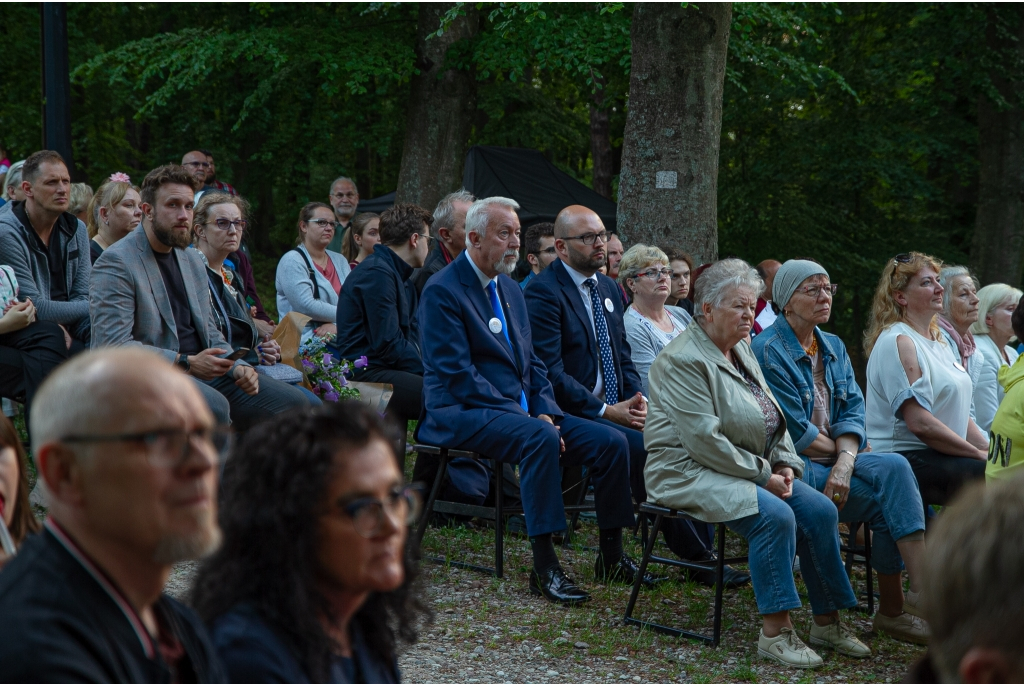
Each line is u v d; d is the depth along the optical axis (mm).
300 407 1758
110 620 1361
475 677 3562
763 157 16594
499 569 4820
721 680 3750
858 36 16406
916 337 5074
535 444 4535
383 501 1696
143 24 19562
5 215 5047
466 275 4969
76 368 1355
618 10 10820
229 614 1684
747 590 5023
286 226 21016
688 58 8211
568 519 5812
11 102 17797
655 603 4648
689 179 8281
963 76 15141
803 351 4605
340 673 1777
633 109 8445
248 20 15336
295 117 17016
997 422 4230
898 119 16516
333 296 7230
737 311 4230
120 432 1322
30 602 1314
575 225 5473
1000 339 6145
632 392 5695
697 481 4137
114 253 4570
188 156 8680
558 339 5371
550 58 12250
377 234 7664
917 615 4441
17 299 4855
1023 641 1060
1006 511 1105
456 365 4816
